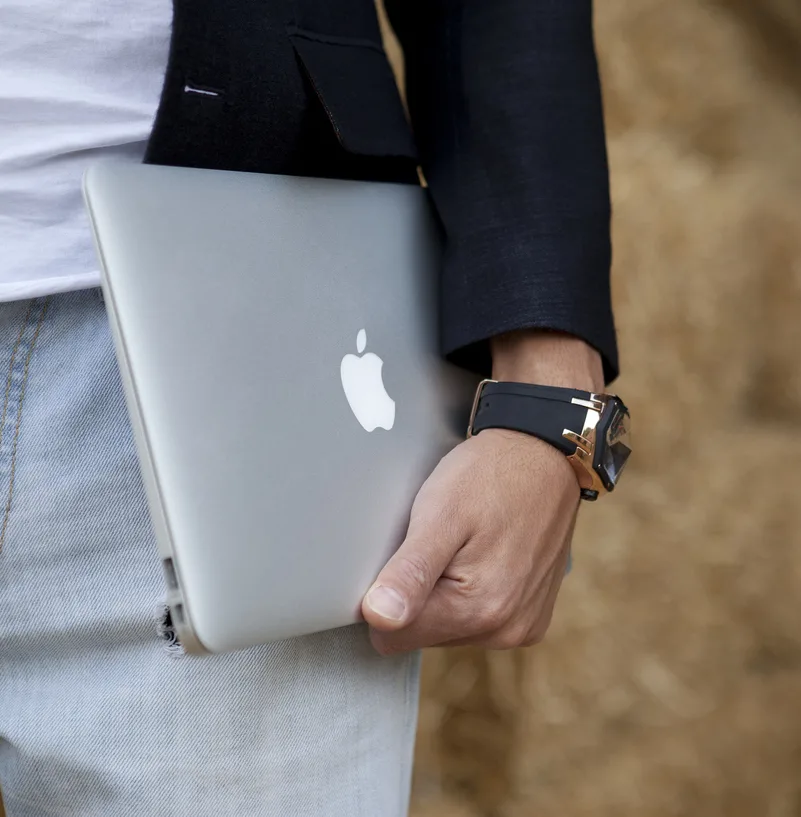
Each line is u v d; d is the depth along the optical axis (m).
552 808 1.74
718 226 2.13
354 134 0.68
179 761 0.67
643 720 1.83
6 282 0.61
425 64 0.83
